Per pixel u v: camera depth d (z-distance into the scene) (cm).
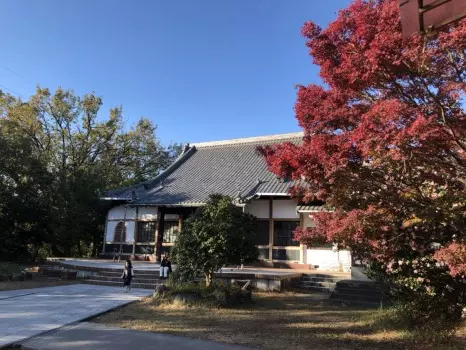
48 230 2697
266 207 2241
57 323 901
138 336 809
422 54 499
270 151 742
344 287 1441
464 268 545
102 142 3481
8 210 2575
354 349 740
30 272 1944
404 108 500
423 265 809
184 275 1260
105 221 2855
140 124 3816
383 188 638
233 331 873
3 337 770
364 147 528
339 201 681
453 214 610
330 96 648
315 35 644
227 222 1202
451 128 533
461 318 822
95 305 1144
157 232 2489
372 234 654
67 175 2794
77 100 3350
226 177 2553
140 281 1627
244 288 1341
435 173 594
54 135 3294
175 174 2811
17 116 3092
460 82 520
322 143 601
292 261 2136
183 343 762
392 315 967
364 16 556
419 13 402
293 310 1169
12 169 2600
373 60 518
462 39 464
